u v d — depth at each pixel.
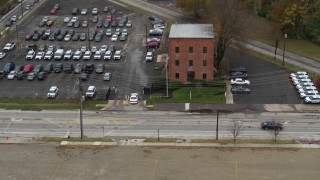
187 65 136.50
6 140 111.81
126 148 108.25
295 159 103.44
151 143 109.75
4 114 121.94
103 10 192.38
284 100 126.06
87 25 176.75
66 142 110.62
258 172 99.69
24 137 113.12
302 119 117.62
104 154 106.25
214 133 113.12
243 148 107.25
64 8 195.25
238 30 143.38
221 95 128.88
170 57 136.12
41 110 123.75
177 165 102.25
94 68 144.75
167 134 113.31
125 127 116.38
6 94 131.12
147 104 125.50
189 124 117.00
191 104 124.81
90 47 158.38
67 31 171.50
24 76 140.00
